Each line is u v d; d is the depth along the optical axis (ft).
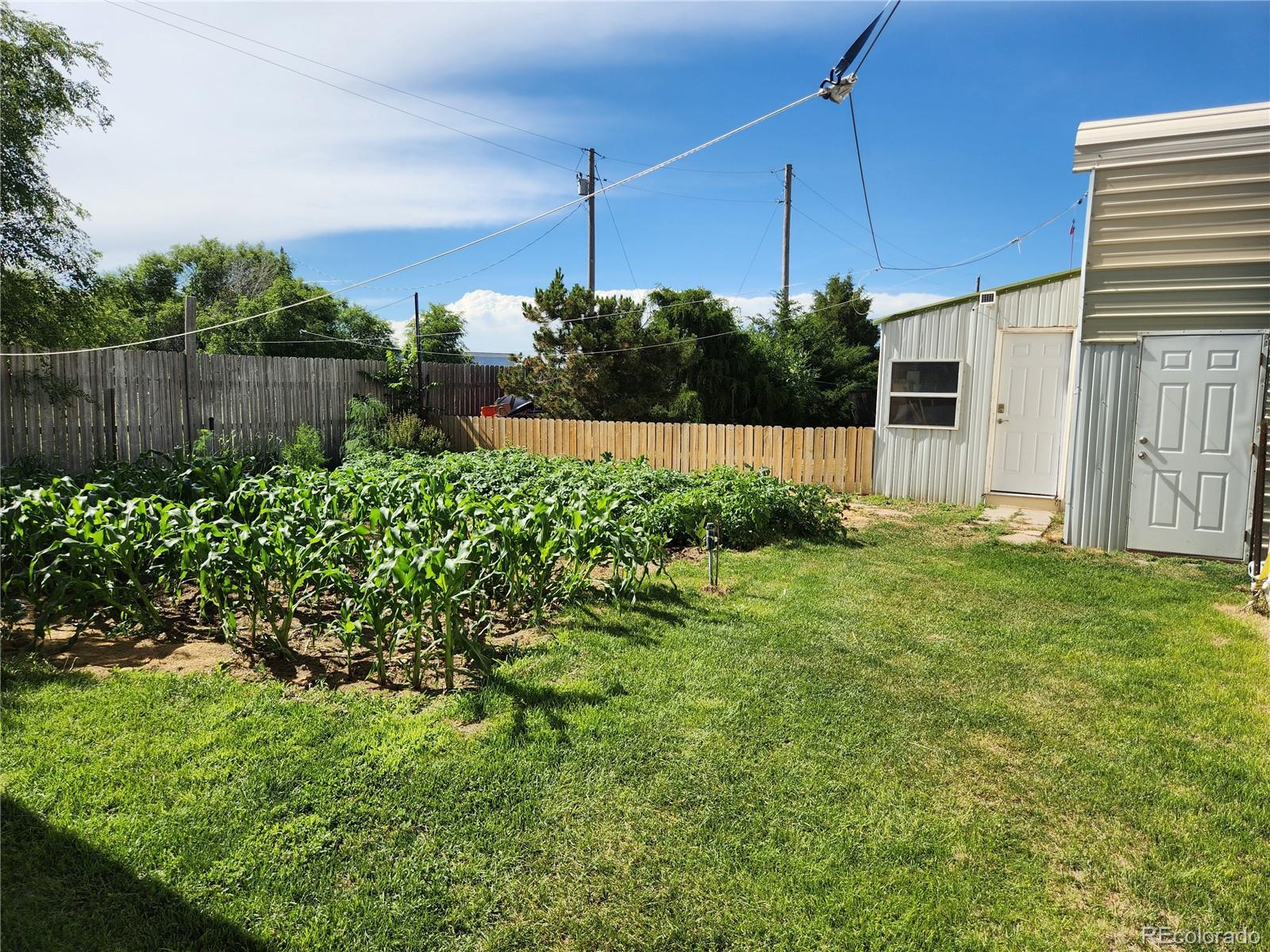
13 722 9.91
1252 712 11.08
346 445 37.73
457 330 87.71
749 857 7.55
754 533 22.58
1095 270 22.33
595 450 39.91
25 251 24.22
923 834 8.00
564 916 6.73
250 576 12.64
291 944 6.31
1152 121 21.80
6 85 21.93
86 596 13.23
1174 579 18.93
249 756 9.16
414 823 7.97
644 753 9.50
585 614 15.29
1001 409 29.32
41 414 26.76
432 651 12.48
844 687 11.74
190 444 31.89
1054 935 6.64
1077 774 9.28
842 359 67.41
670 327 54.39
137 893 6.82
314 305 73.92
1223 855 7.76
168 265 80.07
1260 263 20.51
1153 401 21.70
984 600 16.80
